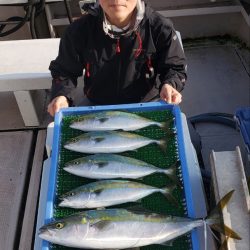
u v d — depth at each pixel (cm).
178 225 78
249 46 186
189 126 138
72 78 124
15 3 162
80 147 95
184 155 92
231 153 91
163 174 90
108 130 99
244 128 105
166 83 113
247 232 78
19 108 149
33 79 137
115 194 85
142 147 97
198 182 96
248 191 83
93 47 116
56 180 89
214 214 80
